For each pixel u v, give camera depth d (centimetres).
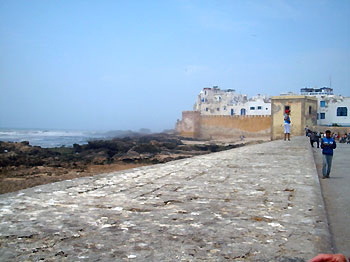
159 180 764
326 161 995
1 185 2011
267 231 375
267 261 293
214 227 391
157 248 325
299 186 669
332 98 5759
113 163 3375
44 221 420
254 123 7469
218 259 298
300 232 371
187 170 949
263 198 554
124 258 300
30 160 3203
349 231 454
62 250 320
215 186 678
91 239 352
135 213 460
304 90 7975
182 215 446
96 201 539
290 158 1294
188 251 316
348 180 948
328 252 314
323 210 470
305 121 5216
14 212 466
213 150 5194
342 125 5697
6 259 299
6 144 4391
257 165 1062
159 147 5138
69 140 9800
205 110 9706
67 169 2827
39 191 627
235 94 10412
